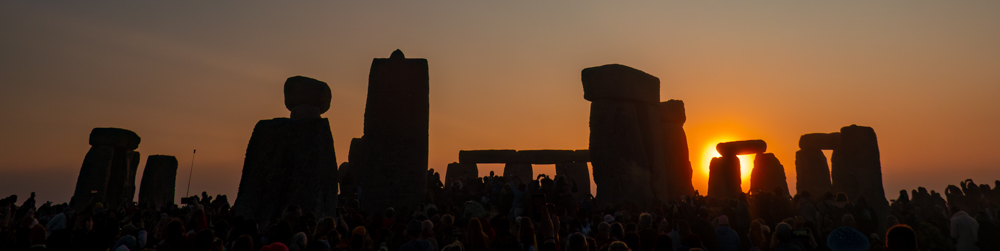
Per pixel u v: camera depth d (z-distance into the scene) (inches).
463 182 669.9
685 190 873.5
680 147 901.8
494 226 273.4
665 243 199.2
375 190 568.1
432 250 232.5
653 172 716.0
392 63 603.5
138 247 254.7
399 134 581.6
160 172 1050.7
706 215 323.3
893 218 419.8
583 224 405.1
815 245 225.5
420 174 575.2
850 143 828.6
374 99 593.9
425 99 597.0
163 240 250.8
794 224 317.7
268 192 448.5
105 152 916.0
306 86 514.6
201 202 579.8
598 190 677.9
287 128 469.1
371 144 582.2
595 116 699.4
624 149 682.8
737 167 983.0
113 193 936.3
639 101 729.6
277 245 203.8
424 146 585.6
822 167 1037.2
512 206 471.8
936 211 452.4
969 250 367.2
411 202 563.8
